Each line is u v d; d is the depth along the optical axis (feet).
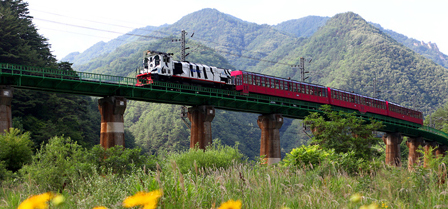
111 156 86.28
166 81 157.38
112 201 32.94
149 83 146.20
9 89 121.60
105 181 35.94
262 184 41.45
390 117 255.70
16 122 168.76
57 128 194.29
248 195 37.63
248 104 180.24
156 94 151.74
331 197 37.96
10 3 255.29
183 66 161.48
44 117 203.41
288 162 80.23
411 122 278.05
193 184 33.60
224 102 172.86
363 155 132.98
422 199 40.01
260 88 180.96
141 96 148.25
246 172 48.24
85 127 228.84
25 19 253.44
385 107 249.55
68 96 231.71
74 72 131.03
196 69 166.20
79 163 71.31
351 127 142.51
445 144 334.03
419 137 294.05
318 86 207.62
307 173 55.57
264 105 186.09
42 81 126.11
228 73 180.65
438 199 38.75
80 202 31.48
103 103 142.31
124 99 142.61
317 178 48.85
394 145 265.54
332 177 50.72
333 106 212.02
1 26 213.46
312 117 146.30
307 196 37.24
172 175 33.50
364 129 144.77
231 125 645.92
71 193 37.06
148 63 158.51
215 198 34.86
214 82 171.32
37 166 63.98
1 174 80.64
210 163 90.48
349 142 134.51
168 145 520.01
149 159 94.38
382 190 43.19
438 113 499.10
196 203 31.24
